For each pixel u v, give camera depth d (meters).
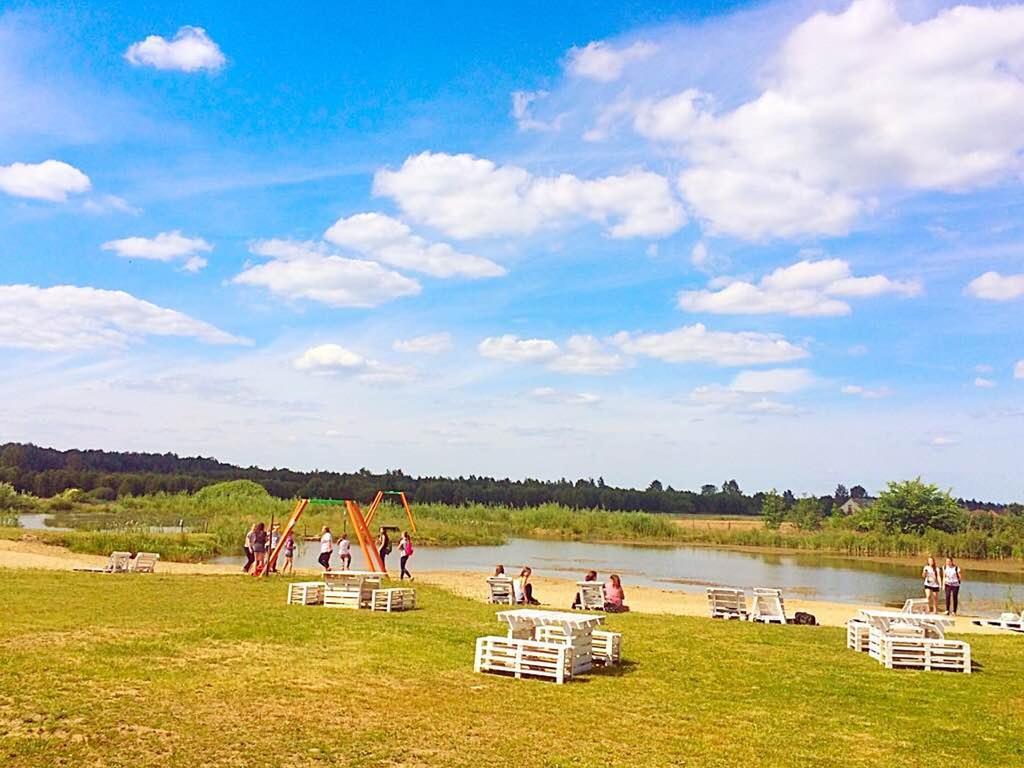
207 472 154.00
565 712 12.27
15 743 9.23
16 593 21.16
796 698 14.02
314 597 23.31
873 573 47.34
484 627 19.78
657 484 160.75
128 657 14.04
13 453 138.38
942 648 16.95
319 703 11.89
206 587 25.55
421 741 10.38
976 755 11.09
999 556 59.16
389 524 65.69
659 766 9.98
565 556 54.78
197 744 9.66
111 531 45.00
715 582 41.38
